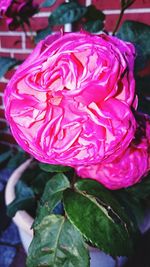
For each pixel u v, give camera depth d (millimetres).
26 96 217
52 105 212
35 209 459
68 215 288
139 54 395
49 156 229
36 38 511
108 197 307
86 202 301
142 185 395
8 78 872
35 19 740
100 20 476
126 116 212
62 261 308
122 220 293
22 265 571
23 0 402
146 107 426
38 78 214
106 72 199
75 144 222
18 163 591
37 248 315
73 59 205
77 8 465
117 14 647
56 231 317
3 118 947
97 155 222
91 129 213
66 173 365
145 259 514
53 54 208
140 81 440
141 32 403
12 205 434
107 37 239
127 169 286
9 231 655
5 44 838
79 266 302
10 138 953
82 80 200
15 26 449
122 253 286
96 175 294
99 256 383
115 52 214
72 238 311
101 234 281
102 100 210
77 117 210
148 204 415
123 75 221
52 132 217
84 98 203
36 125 224
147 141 290
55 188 345
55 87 208
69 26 637
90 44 206
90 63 203
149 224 414
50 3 492
